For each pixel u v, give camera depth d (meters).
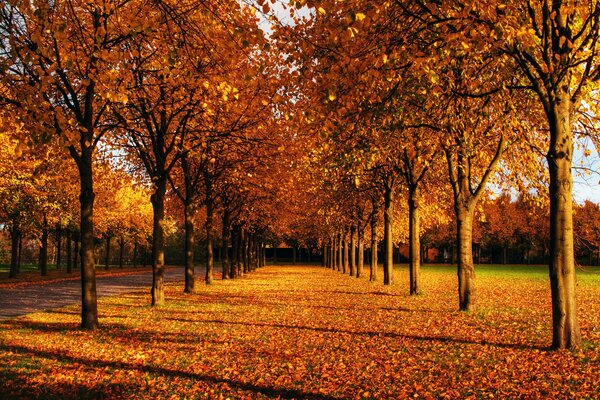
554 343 9.98
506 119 12.52
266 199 34.91
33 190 32.19
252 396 7.29
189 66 10.66
